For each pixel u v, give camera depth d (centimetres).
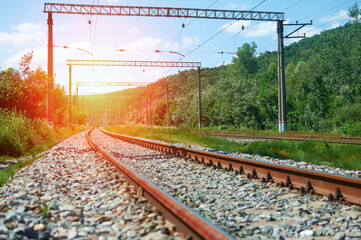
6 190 666
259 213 492
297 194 614
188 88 13750
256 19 2934
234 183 729
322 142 1534
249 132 3216
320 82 4900
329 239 385
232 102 4981
